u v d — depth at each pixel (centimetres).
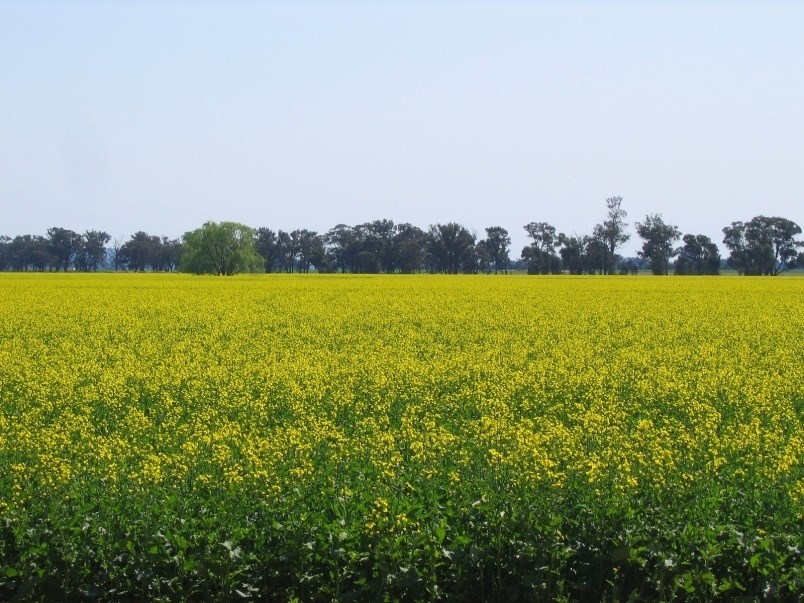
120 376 2041
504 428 1402
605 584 879
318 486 1055
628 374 2105
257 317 3719
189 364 2266
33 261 18512
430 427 1473
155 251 18450
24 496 999
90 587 880
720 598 860
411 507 940
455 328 3291
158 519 939
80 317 3678
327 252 17788
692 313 3975
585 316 3794
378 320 3591
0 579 896
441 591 871
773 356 2450
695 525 916
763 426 1562
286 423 1511
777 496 1034
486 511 930
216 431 1433
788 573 844
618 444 1315
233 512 955
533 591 860
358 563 890
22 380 1939
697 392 1834
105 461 1205
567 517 938
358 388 1908
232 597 875
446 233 16162
